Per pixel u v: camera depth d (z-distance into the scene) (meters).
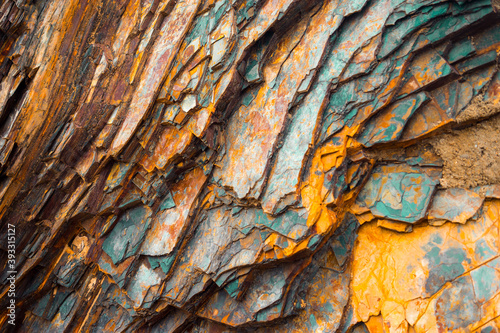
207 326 6.18
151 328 6.51
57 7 6.30
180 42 6.00
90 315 6.57
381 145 5.21
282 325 5.63
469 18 4.61
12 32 6.42
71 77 6.29
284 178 5.21
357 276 5.33
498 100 4.70
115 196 6.33
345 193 5.36
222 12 5.82
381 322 4.97
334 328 5.21
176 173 6.16
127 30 6.45
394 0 4.95
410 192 5.11
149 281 6.09
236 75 5.66
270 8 5.61
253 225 5.47
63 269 6.59
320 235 4.99
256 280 5.66
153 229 6.25
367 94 5.07
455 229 4.83
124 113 6.20
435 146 5.07
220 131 5.91
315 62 5.30
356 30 5.21
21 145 6.05
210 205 5.98
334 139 5.22
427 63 4.95
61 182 6.41
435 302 4.61
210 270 5.66
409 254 5.02
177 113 5.88
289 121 5.44
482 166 4.76
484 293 4.39
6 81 6.34
